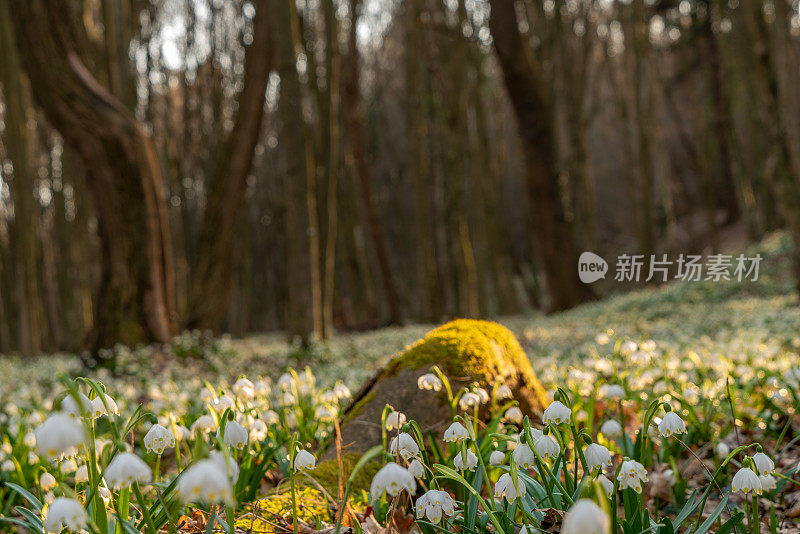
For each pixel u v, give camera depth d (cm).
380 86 3528
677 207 4366
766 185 2675
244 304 3053
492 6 2080
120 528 227
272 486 420
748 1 1310
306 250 1394
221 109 2677
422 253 2277
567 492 271
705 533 246
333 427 431
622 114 2912
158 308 1346
